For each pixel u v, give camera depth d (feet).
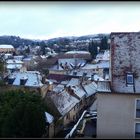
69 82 250.98
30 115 88.89
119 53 88.22
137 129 82.12
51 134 127.54
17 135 87.97
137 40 89.61
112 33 91.15
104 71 355.56
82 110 204.13
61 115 148.05
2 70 219.61
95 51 528.22
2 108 100.83
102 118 82.33
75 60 422.82
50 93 162.50
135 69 85.56
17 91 117.08
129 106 81.56
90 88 237.25
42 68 396.98
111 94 81.51
